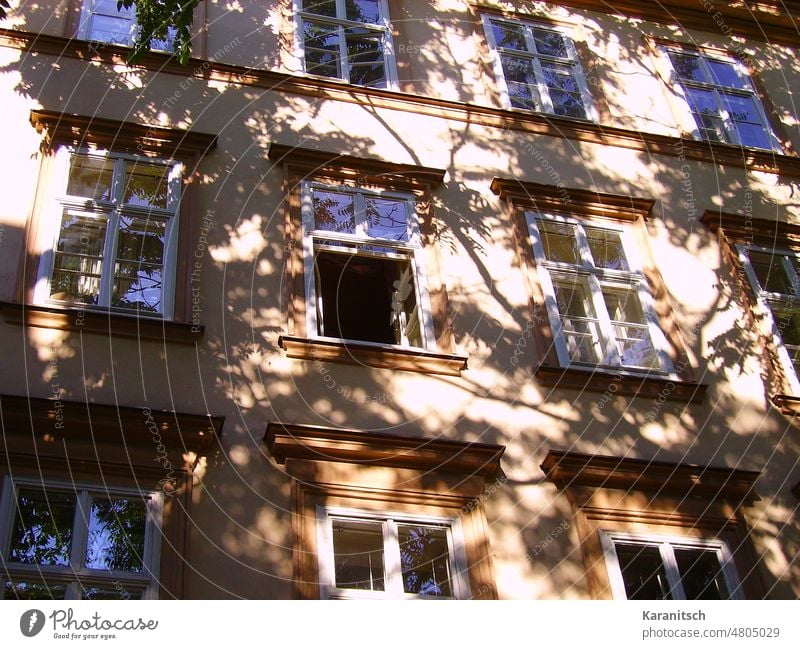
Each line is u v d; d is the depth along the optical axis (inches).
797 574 344.5
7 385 312.8
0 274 338.3
